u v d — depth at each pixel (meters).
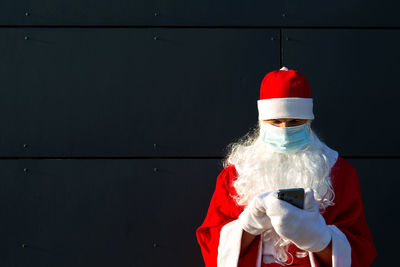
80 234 2.54
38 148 2.55
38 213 2.54
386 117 2.55
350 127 2.55
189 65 2.57
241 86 2.56
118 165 2.56
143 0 2.57
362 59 2.56
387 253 2.53
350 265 1.80
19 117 2.55
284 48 2.57
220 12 2.56
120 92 2.56
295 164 1.94
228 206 2.02
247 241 1.88
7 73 2.55
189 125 2.56
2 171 2.54
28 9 2.56
